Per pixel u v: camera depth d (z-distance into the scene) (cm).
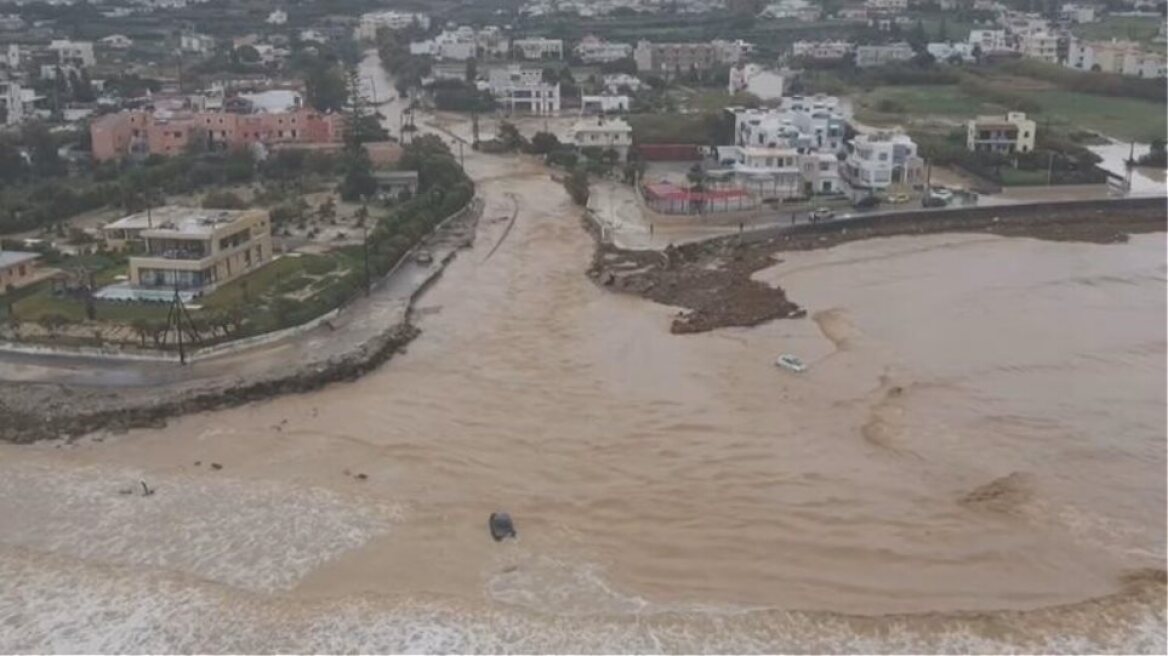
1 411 5981
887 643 4069
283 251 9281
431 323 7769
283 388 6425
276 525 4881
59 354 6800
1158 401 6316
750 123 13750
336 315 7694
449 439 5797
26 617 4203
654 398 6344
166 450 5672
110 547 4706
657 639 4075
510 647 4025
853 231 10631
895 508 5059
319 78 18462
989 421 6022
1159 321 7831
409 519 4938
